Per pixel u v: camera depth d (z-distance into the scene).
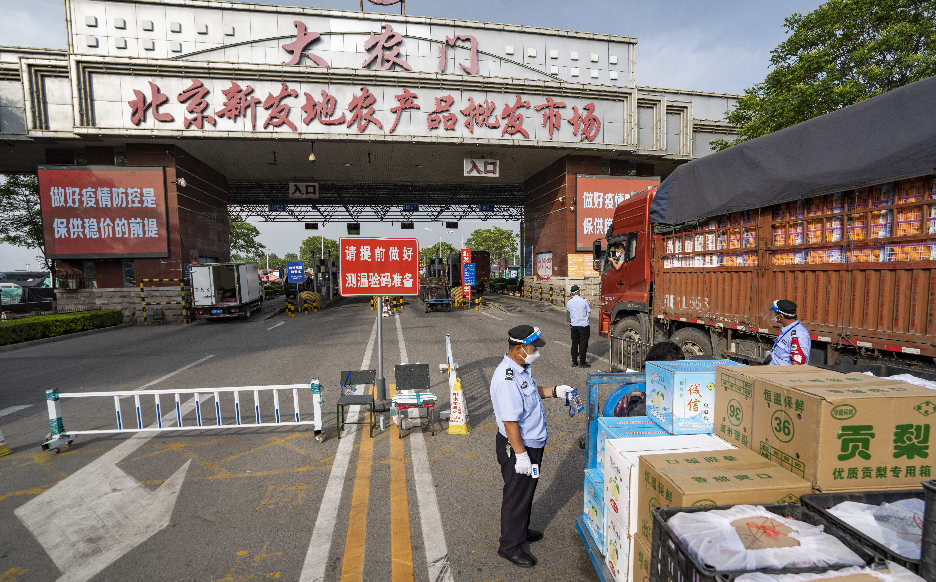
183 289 19.61
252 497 3.97
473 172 22.55
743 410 2.41
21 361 10.88
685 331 6.68
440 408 6.52
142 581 2.86
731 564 1.44
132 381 8.51
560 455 4.82
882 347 3.77
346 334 14.48
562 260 23.33
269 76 17.73
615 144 21.16
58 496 4.05
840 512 1.77
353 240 5.77
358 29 19.14
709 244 6.11
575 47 21.45
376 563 3.01
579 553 3.12
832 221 4.29
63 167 18.30
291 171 25.88
